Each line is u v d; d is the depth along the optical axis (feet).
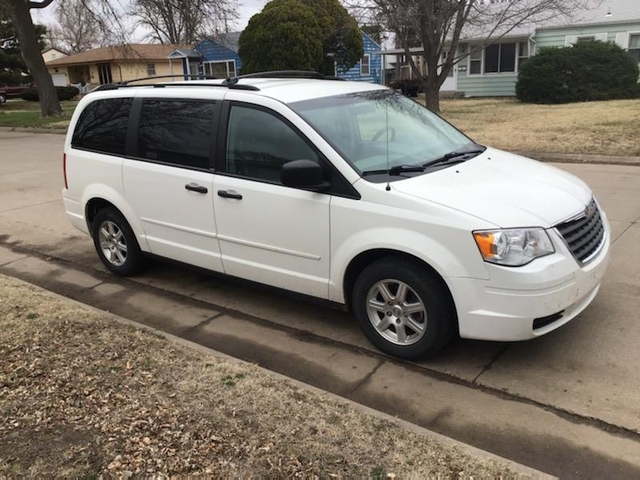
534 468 9.26
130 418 10.02
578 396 11.09
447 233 11.22
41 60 81.66
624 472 9.07
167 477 8.55
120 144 17.12
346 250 12.55
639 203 23.84
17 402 10.58
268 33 90.94
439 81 64.18
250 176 14.11
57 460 8.99
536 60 76.54
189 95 15.34
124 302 16.89
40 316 14.57
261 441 9.35
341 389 11.85
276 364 13.02
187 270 18.28
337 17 96.68
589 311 14.47
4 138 64.59
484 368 12.28
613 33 83.41
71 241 23.22
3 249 22.54
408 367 12.53
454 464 8.77
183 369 11.79
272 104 13.67
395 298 12.41
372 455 9.00
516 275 10.82
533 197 11.98
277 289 14.42
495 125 50.70
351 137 13.55
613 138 38.58
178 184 15.51
